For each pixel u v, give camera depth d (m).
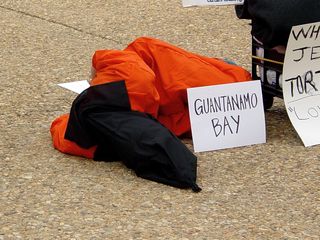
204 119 10.38
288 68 10.66
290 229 8.62
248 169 9.95
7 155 10.32
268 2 10.52
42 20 16.72
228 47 14.92
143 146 9.51
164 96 10.52
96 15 17.08
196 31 15.91
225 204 9.10
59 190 9.39
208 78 10.60
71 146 10.15
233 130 10.48
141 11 17.30
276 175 9.80
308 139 10.59
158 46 10.74
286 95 10.72
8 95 12.48
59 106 12.05
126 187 9.45
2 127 11.24
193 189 9.33
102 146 9.99
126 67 10.07
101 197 9.23
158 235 8.44
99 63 10.40
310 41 10.67
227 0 11.25
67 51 14.73
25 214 8.86
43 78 13.27
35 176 9.74
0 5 17.86
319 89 10.90
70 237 8.40
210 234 8.48
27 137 10.88
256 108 10.58
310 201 9.20
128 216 8.82
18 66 13.87
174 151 9.48
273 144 10.62
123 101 9.88
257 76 11.37
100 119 9.77
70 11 17.38
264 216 8.87
